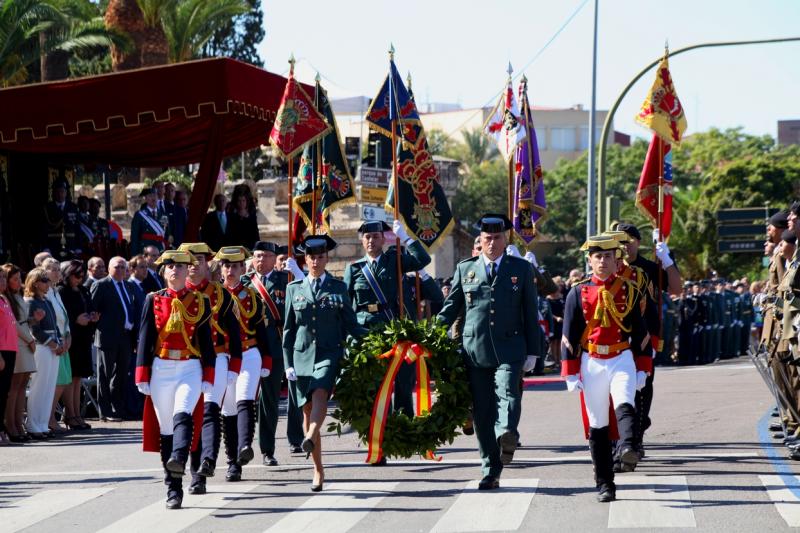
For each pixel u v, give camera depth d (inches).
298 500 428.5
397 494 434.3
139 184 1368.1
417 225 595.5
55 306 689.0
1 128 826.2
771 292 561.3
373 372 459.2
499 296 442.0
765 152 3516.2
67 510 425.1
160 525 389.7
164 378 425.1
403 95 591.8
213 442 438.9
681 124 609.0
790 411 530.3
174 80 812.0
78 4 1569.9
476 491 433.1
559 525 365.1
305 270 662.5
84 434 687.1
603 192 1140.5
